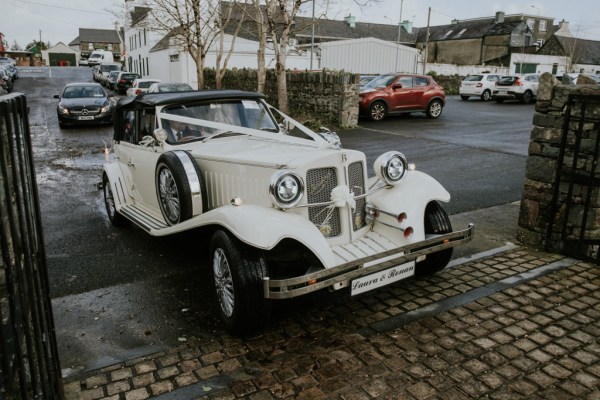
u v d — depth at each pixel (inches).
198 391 110.4
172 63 1079.0
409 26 2084.2
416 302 152.5
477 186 302.8
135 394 109.6
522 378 113.3
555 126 183.2
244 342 131.1
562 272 173.5
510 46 1756.9
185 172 155.5
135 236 221.5
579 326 136.3
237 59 1011.3
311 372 116.8
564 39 1823.3
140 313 148.2
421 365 118.8
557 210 188.4
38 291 78.7
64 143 484.4
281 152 151.7
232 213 129.5
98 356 124.8
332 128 560.4
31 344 68.2
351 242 148.4
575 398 106.3
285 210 134.2
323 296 157.8
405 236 145.7
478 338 130.6
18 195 68.6
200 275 176.7
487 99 990.4
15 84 1337.4
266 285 120.3
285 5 529.0
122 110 219.0
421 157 397.7
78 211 265.0
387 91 626.2
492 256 190.2
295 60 1078.4
